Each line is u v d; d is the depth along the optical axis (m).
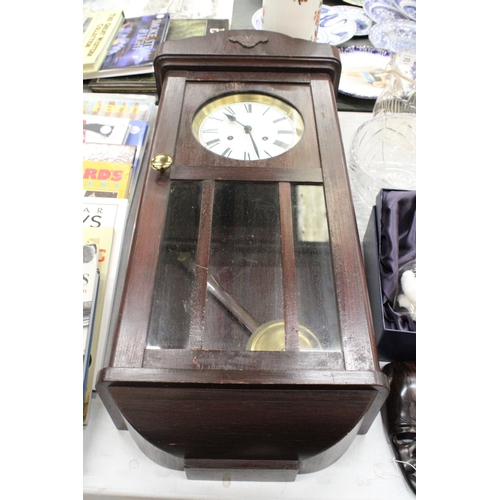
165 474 0.60
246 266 0.57
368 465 0.62
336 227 0.60
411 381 0.65
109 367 0.49
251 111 0.74
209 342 0.51
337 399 0.50
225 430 0.50
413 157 0.97
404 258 0.75
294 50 0.79
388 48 1.24
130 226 0.83
